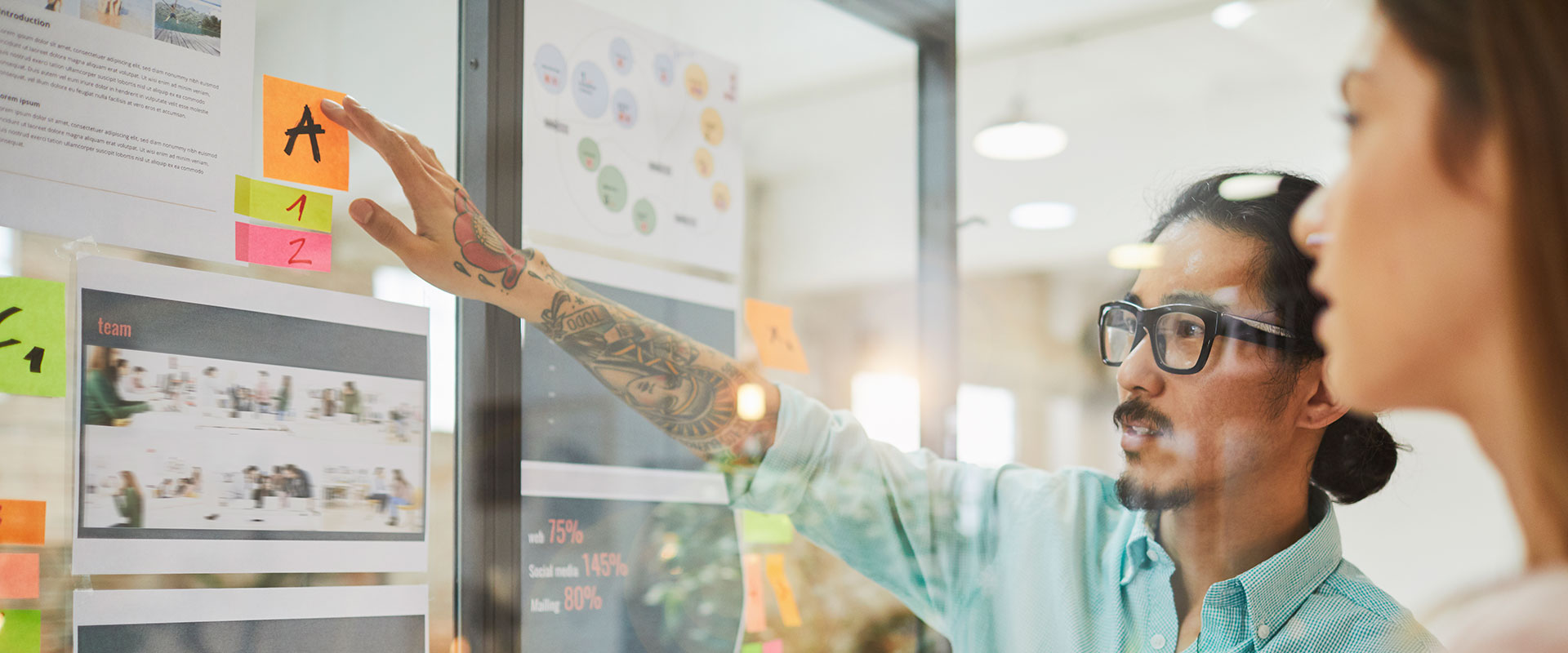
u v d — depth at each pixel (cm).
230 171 86
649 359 115
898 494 129
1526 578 23
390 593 93
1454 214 25
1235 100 257
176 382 81
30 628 74
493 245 100
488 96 105
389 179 101
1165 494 111
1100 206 283
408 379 97
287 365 88
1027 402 268
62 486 76
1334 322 29
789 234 232
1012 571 123
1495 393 25
